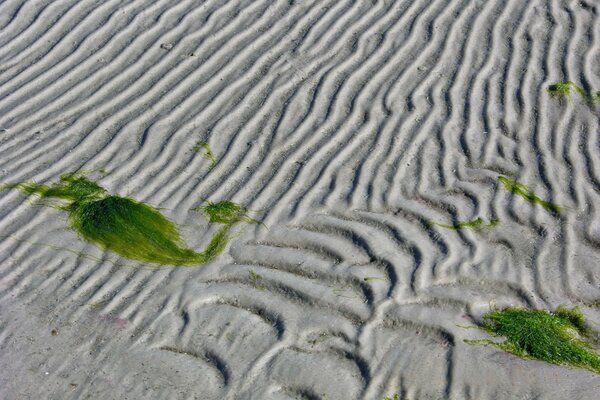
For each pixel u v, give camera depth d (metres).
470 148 3.63
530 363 3.19
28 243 3.40
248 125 3.70
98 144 3.64
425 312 3.28
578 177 3.57
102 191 3.52
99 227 3.42
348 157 3.61
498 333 3.25
